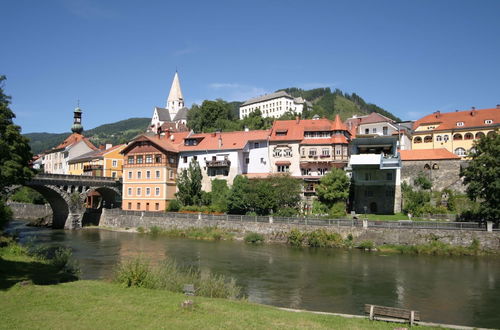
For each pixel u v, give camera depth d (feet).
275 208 192.75
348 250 144.97
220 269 114.83
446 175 209.97
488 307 79.92
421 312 76.89
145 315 55.67
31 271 86.38
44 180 219.82
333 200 196.54
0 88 103.60
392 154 200.34
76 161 337.31
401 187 202.39
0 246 116.26
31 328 50.03
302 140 223.10
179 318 54.80
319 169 218.18
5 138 90.27
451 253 134.21
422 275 106.63
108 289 70.95
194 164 236.22
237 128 399.85
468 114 271.90
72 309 57.98
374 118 288.30
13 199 325.83
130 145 252.42
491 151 139.54
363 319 59.41
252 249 148.97
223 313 58.18
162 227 202.08
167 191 239.91
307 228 161.17
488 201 139.33
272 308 65.26
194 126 427.33
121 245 160.45
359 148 206.49
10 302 60.54
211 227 184.96
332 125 223.51
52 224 243.19
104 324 51.93
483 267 115.65
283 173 210.18
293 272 110.83
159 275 78.33
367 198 200.85
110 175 299.38
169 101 628.28
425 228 141.69
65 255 101.14
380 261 125.08
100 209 240.94
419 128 282.77
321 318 58.85
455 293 89.86
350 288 94.32
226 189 220.84
